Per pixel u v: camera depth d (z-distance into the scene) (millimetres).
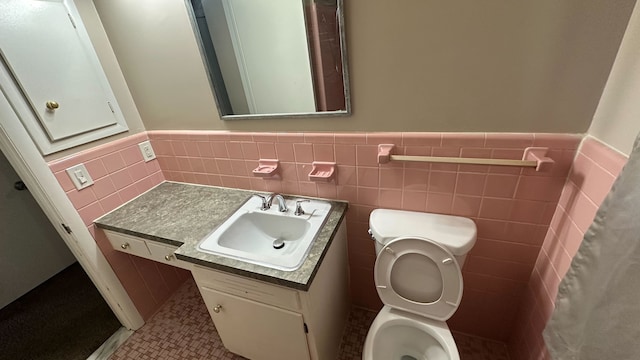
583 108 852
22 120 1118
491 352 1409
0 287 1921
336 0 944
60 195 1261
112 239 1437
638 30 668
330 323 1289
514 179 1021
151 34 1294
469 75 926
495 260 1218
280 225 1343
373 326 1156
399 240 1061
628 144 687
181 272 2000
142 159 1615
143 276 1711
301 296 979
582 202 859
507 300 1302
